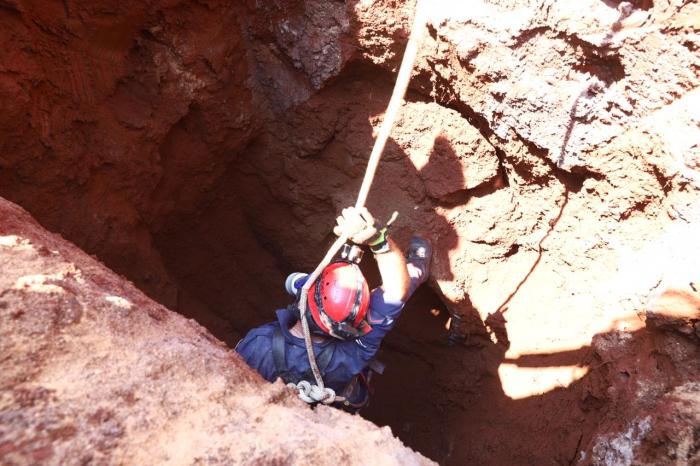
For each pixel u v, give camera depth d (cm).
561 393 346
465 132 380
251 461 140
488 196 402
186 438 143
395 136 403
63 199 331
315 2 360
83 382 146
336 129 413
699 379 254
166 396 152
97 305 169
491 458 375
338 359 287
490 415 401
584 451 284
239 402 162
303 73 393
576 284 369
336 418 180
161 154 386
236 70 392
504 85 319
